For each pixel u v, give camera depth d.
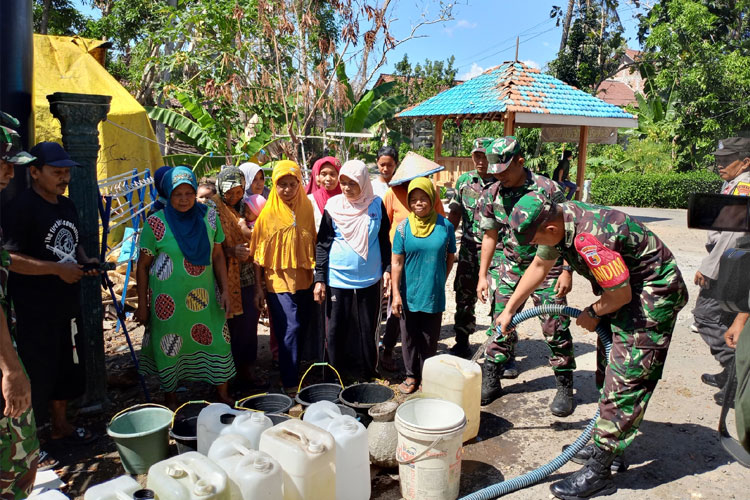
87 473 3.38
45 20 19.38
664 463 3.54
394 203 4.96
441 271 4.23
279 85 10.87
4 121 2.53
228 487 2.44
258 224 4.29
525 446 3.75
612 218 3.03
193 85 12.04
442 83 33.53
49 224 3.32
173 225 3.86
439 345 5.61
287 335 4.38
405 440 3.04
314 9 10.18
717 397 4.38
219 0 11.02
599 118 11.55
